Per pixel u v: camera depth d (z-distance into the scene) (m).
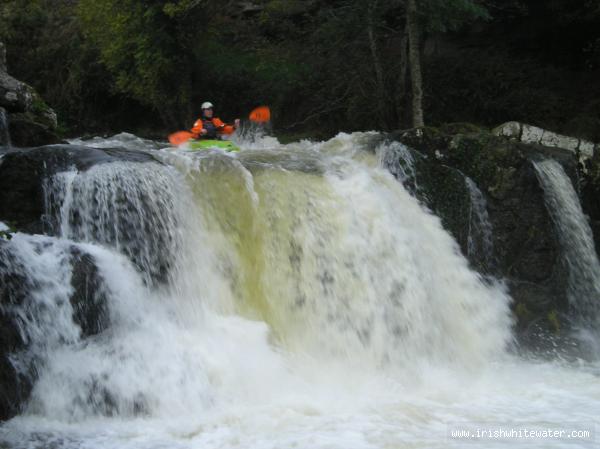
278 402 8.32
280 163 11.52
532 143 14.92
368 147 13.22
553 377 10.22
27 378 7.60
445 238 12.49
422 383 9.60
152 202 9.56
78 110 24.86
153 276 9.30
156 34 21.88
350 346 10.25
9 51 25.27
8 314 7.61
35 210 9.53
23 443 6.89
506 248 12.94
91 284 8.27
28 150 9.80
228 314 9.78
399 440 7.13
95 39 23.42
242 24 26.11
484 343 11.66
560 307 12.98
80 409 7.65
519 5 22.25
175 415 7.84
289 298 10.37
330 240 10.80
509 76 21.17
